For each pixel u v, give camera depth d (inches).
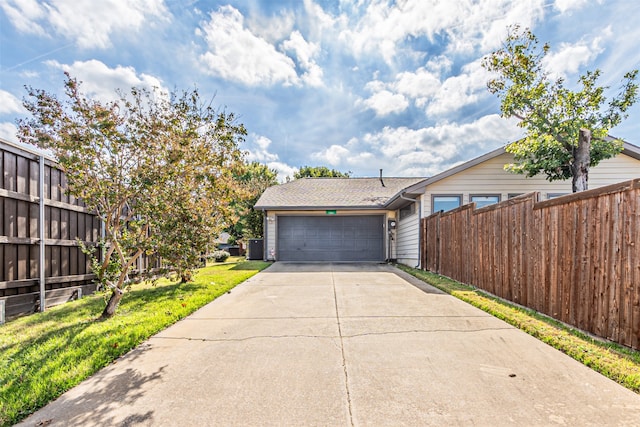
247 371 113.5
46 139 159.9
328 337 148.1
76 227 243.0
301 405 91.8
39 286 203.8
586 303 143.9
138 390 100.9
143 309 197.2
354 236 542.0
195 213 191.3
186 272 207.9
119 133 165.5
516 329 156.3
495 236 228.2
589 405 89.4
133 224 181.8
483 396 95.1
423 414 86.7
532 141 282.7
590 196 141.7
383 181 649.6
